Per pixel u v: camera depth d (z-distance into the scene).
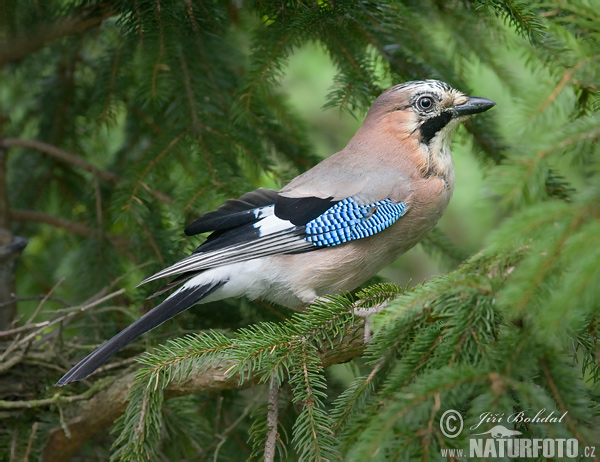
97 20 6.31
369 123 6.60
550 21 5.57
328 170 6.42
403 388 3.96
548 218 3.39
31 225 8.59
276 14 6.18
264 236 6.04
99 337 6.84
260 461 4.77
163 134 7.04
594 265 3.16
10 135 8.09
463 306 4.05
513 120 4.44
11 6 6.26
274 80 6.23
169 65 6.66
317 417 4.40
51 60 7.60
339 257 6.15
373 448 3.52
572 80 4.75
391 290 4.98
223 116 6.83
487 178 3.69
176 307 5.82
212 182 6.62
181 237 6.77
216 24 6.42
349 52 6.50
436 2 6.44
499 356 3.82
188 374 4.82
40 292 8.47
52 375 6.25
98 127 7.08
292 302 6.41
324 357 5.18
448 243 7.32
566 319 3.44
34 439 6.03
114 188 7.19
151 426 5.20
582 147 3.78
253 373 5.16
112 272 7.44
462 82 6.85
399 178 6.26
